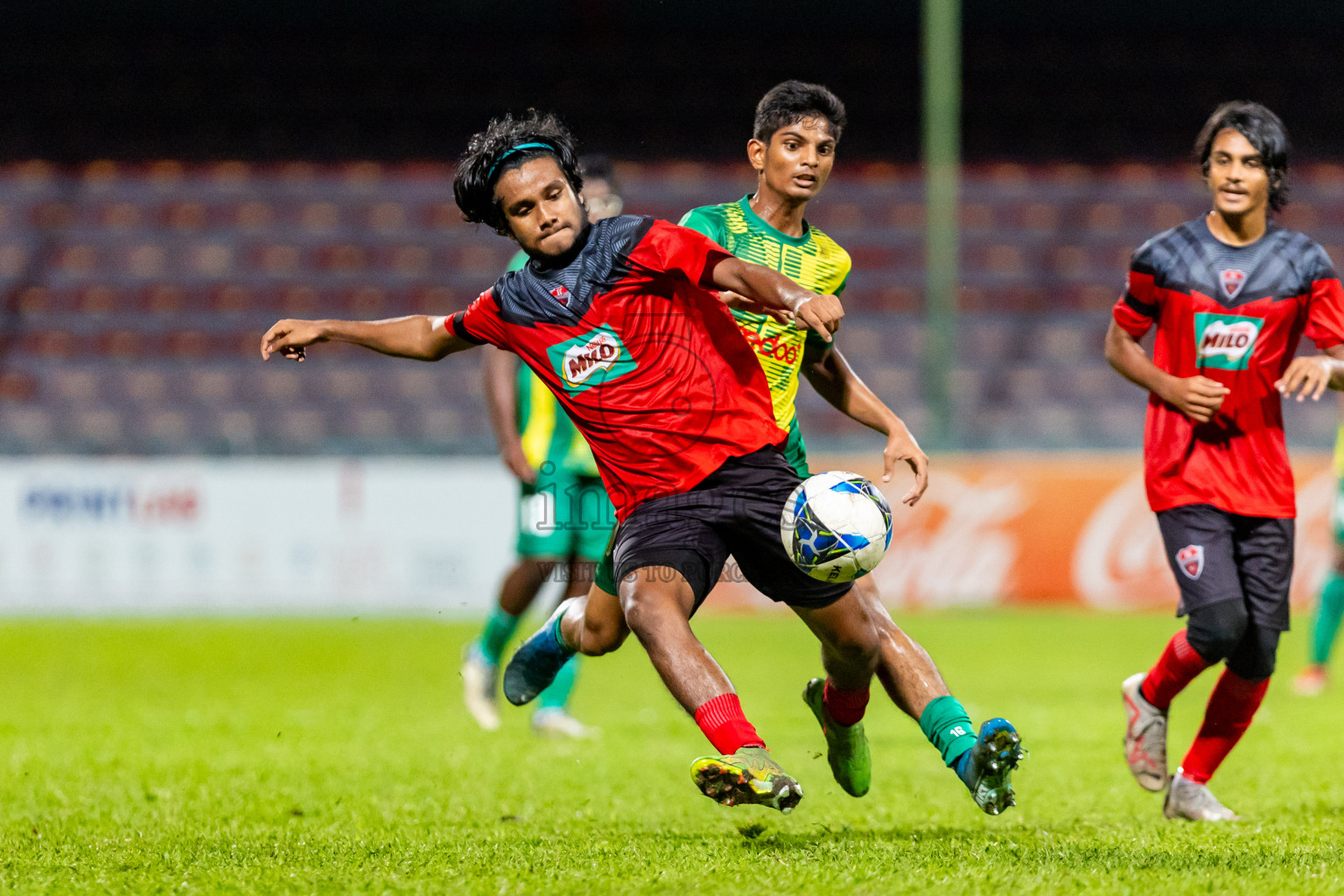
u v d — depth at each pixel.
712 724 14.34
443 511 60.00
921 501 60.56
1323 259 19.81
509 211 15.51
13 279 82.69
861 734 18.06
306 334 16.64
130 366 78.75
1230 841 16.88
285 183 87.69
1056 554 60.66
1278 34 97.69
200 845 16.70
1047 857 15.36
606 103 93.06
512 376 29.91
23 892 13.93
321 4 94.81
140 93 92.00
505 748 27.02
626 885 13.59
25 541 59.56
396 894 13.41
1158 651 46.88
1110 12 96.19
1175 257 20.12
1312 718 32.03
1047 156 91.38
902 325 82.38
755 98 94.00
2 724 30.48
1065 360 80.88
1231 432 19.88
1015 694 36.31
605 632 17.17
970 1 95.44
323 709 34.19
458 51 95.56
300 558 60.00
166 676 41.78
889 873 14.13
